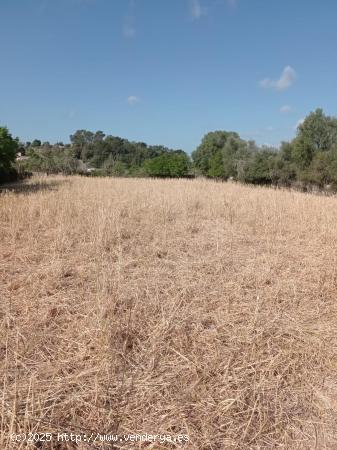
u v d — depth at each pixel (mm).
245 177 26484
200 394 2227
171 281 4023
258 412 2078
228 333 2936
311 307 3508
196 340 2820
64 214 7055
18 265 4371
